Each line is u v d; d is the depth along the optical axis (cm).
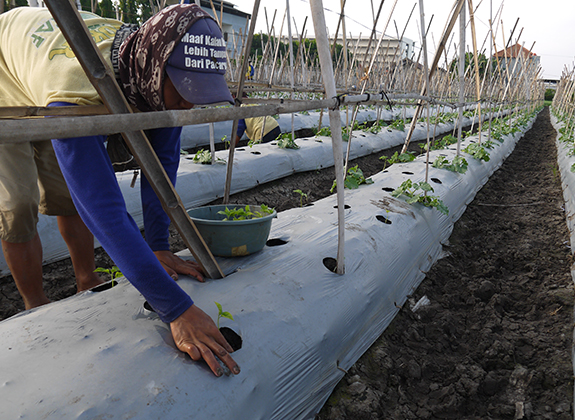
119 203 129
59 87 124
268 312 173
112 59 133
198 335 137
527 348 244
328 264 229
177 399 124
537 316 278
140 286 131
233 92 480
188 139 673
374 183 411
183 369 132
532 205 540
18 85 155
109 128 87
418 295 297
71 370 123
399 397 203
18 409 108
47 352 130
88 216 125
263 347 158
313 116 960
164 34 119
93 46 109
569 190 542
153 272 129
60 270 291
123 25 145
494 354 234
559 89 2356
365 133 848
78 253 215
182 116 104
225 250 205
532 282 324
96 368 125
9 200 179
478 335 256
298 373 168
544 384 215
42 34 134
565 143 916
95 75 113
